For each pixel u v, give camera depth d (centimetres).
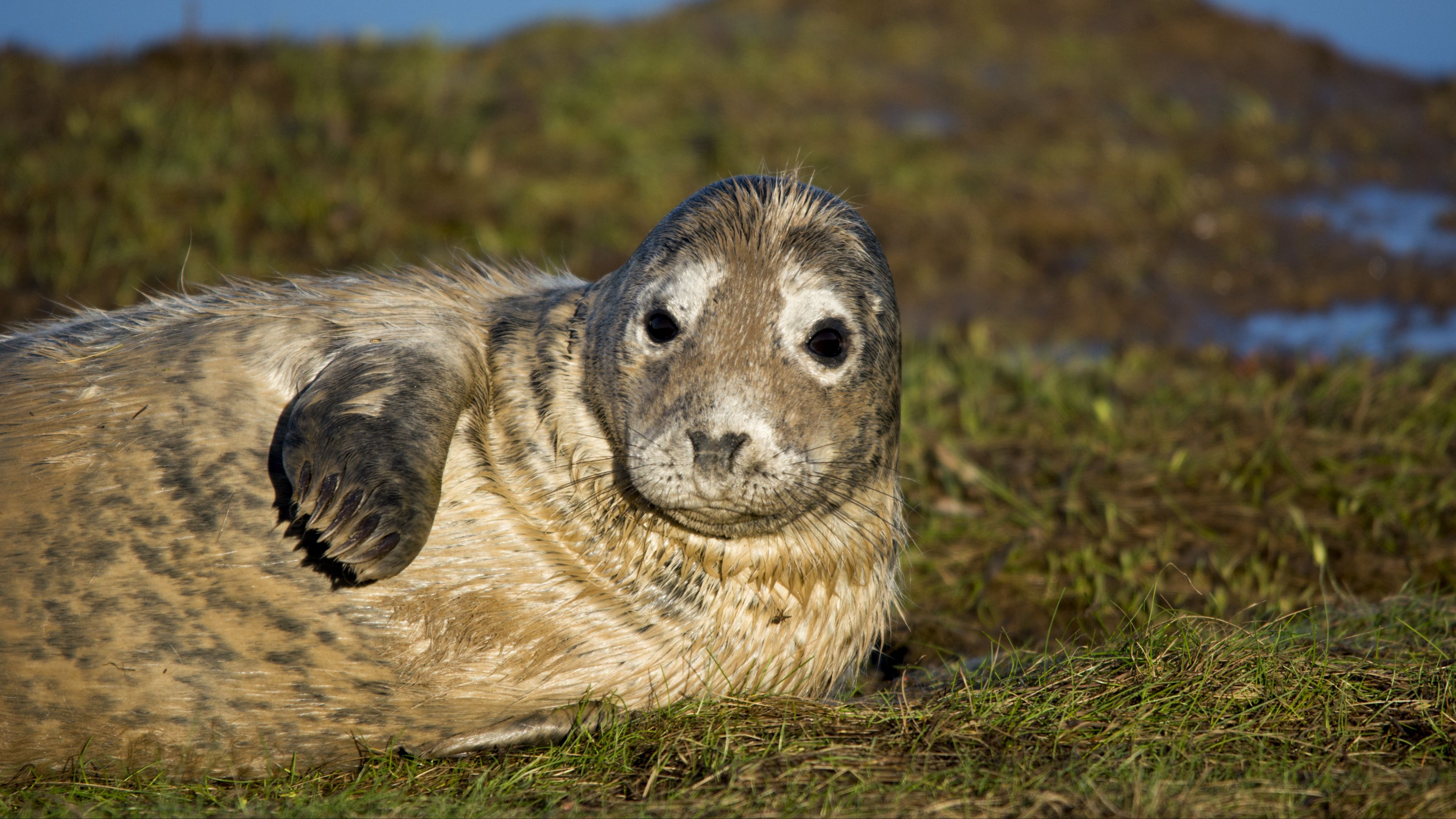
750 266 989
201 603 984
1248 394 2252
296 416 983
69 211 2703
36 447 1027
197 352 1079
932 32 6462
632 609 1050
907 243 3522
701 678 1063
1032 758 928
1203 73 6266
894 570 1214
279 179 2980
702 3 6825
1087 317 3109
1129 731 965
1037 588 1565
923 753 944
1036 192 4047
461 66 4697
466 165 3347
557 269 1391
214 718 992
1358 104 5997
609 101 4262
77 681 975
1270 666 1051
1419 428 1991
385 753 1015
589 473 1056
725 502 954
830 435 1009
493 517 1036
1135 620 1395
